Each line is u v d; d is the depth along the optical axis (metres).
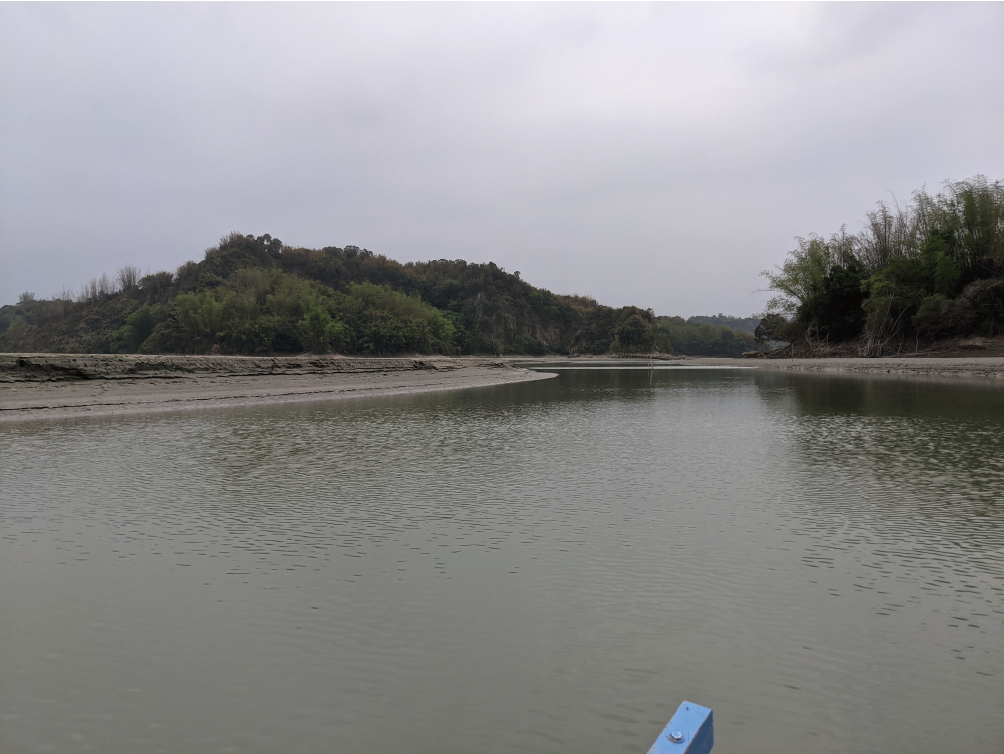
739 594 5.75
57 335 129.88
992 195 59.59
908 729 3.74
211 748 3.59
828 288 72.69
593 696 4.10
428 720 3.85
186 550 7.04
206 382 29.98
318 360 39.78
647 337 165.62
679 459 12.45
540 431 16.69
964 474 10.79
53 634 5.03
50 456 12.71
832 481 10.31
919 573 6.25
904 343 62.50
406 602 5.61
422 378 43.69
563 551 6.94
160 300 127.50
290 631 5.07
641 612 5.38
